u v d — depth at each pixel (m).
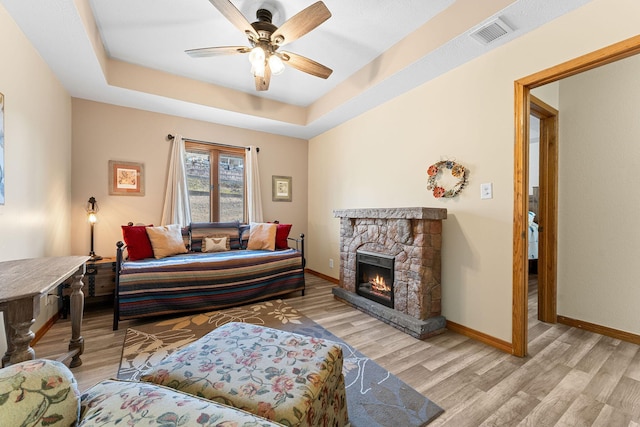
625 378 1.69
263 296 3.20
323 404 1.06
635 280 2.19
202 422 0.58
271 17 2.12
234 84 3.37
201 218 3.96
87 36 2.03
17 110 1.90
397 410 1.42
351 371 1.77
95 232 3.21
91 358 1.92
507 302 2.06
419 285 2.37
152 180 3.54
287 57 2.24
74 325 1.86
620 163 2.29
